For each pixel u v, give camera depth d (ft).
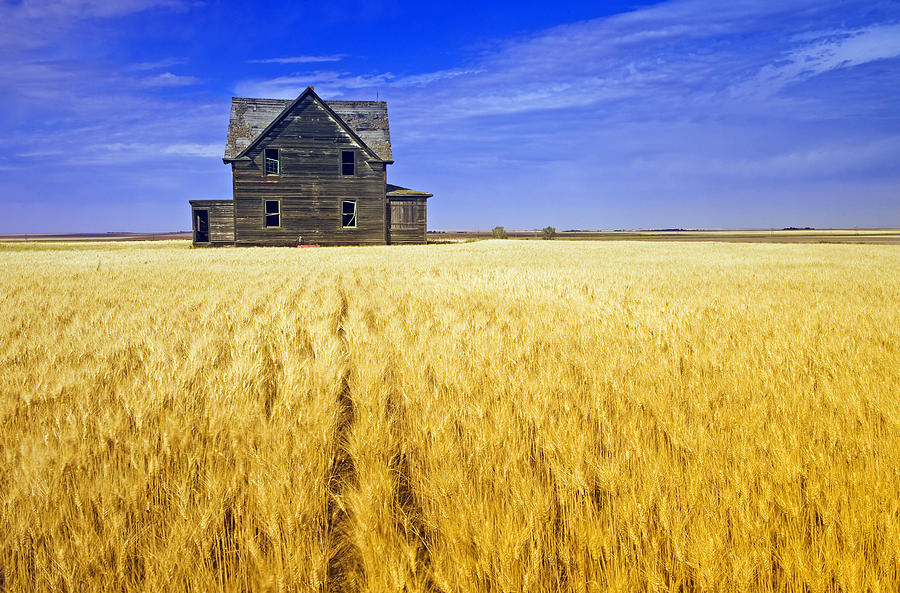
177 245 186.50
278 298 34.47
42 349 19.86
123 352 20.10
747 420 12.09
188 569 7.89
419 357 18.44
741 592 7.44
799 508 8.70
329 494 10.62
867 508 8.59
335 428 13.51
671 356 18.71
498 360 18.01
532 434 12.62
